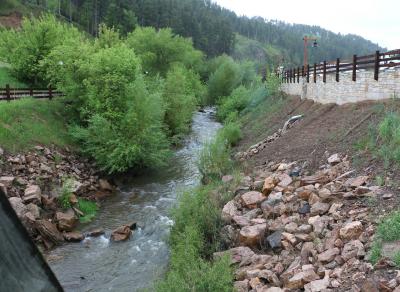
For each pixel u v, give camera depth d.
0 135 16.73
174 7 113.50
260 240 9.45
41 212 13.74
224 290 6.96
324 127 16.25
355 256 7.08
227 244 9.91
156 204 16.33
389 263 6.36
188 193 11.58
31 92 23.78
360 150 11.90
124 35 78.75
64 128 21.83
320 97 20.61
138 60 22.91
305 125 18.22
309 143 15.36
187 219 10.79
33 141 18.16
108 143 19.08
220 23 130.62
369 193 9.02
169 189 18.45
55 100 24.45
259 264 8.36
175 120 29.31
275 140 19.16
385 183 9.22
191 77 51.16
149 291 9.05
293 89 28.00
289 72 29.98
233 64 58.41
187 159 24.36
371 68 16.19
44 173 16.28
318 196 10.16
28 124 19.22
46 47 29.50
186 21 107.38
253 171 15.54
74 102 23.52
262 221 10.18
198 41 109.31
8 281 1.75
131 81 21.83
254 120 29.12
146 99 20.64
